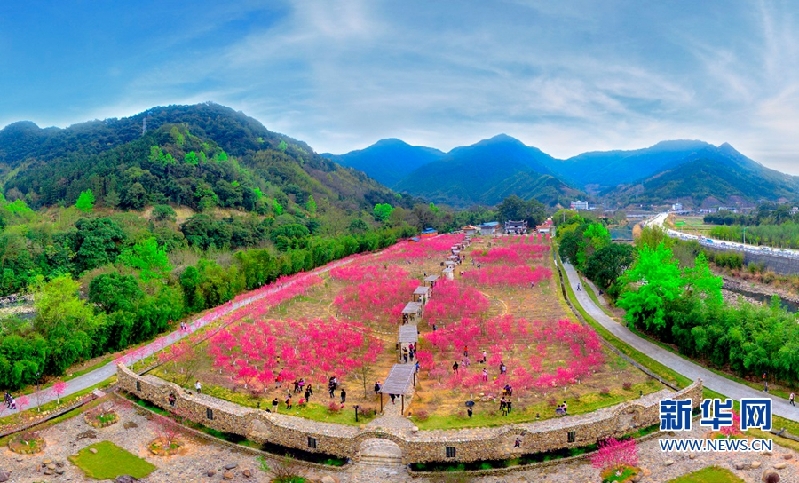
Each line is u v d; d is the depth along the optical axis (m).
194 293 103.31
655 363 71.62
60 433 55.69
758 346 65.94
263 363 72.25
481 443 49.59
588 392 62.66
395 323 91.56
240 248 175.25
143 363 72.50
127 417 59.62
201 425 57.06
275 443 53.41
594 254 119.19
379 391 58.50
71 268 133.00
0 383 63.38
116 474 48.19
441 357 75.06
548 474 48.38
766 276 152.62
